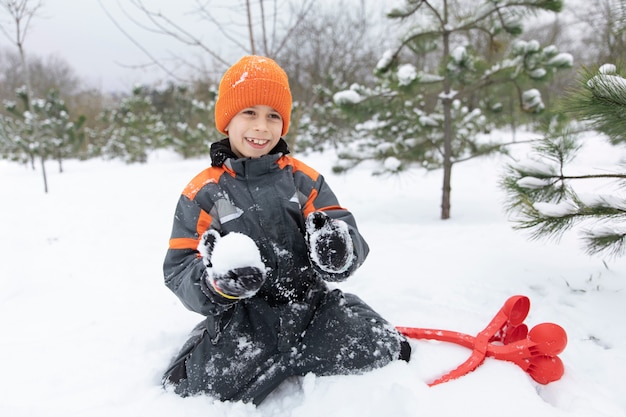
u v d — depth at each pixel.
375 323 1.61
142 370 1.67
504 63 3.95
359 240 1.49
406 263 2.82
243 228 1.48
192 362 1.47
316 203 1.63
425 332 1.75
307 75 9.25
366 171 7.72
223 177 1.55
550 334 1.48
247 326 1.47
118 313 2.25
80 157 14.98
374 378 1.46
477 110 5.20
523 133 11.74
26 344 1.92
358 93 4.67
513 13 3.79
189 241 1.46
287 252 1.50
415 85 3.99
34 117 7.11
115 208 5.50
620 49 4.88
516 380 1.43
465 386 1.42
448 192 4.39
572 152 2.15
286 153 1.71
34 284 2.72
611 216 1.97
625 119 1.79
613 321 1.94
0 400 1.51
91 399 1.50
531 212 2.04
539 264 2.65
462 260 2.81
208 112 12.98
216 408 1.40
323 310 1.54
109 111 17.31
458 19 4.10
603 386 1.54
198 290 1.32
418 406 1.32
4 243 3.75
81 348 1.86
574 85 1.92
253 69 1.57
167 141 14.35
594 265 2.59
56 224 4.59
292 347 1.48
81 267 3.05
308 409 1.40
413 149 4.54
